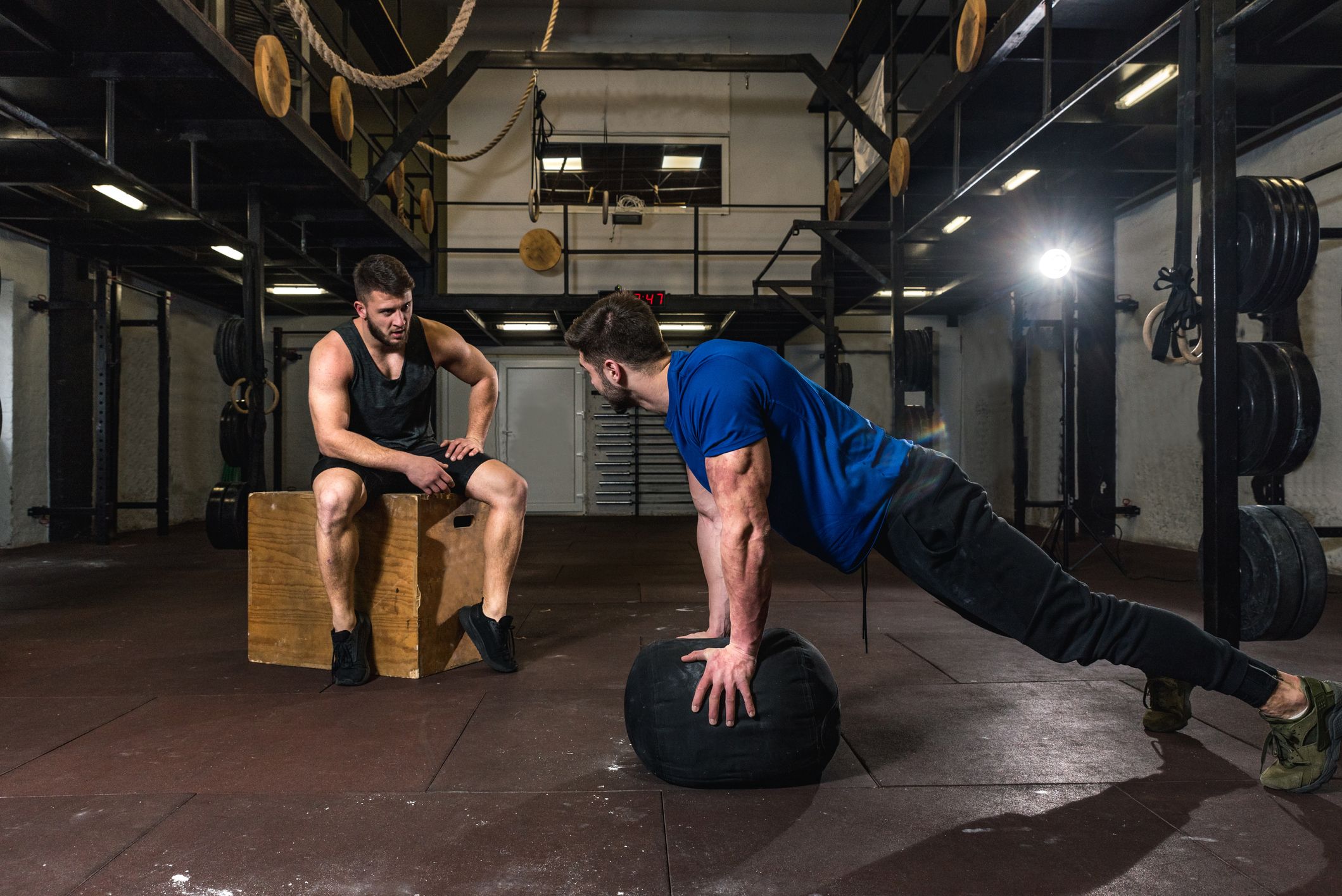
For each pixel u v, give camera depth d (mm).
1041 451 8547
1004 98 5039
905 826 1468
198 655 2875
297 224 6402
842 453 1538
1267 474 2818
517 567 5402
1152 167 5562
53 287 6730
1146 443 6754
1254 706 1601
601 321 1568
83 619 3572
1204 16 2113
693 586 4559
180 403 8781
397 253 7625
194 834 1445
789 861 1336
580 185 9781
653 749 1658
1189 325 2209
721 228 9539
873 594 4242
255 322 4906
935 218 4391
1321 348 4895
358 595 2596
